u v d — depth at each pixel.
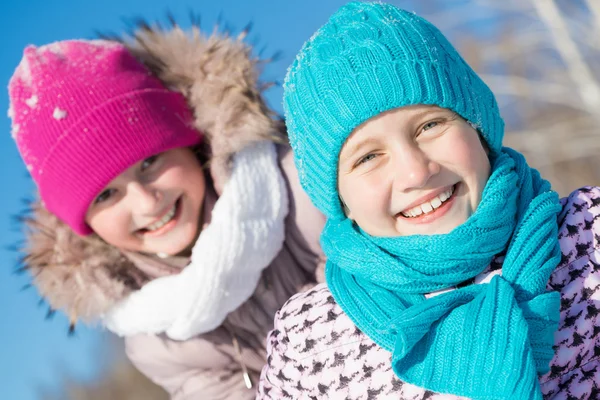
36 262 2.52
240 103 2.44
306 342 1.81
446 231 1.71
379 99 1.67
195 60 2.51
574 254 1.75
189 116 2.49
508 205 1.72
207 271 2.34
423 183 1.63
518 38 5.49
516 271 1.67
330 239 1.88
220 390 2.55
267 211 2.43
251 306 2.53
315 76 1.78
